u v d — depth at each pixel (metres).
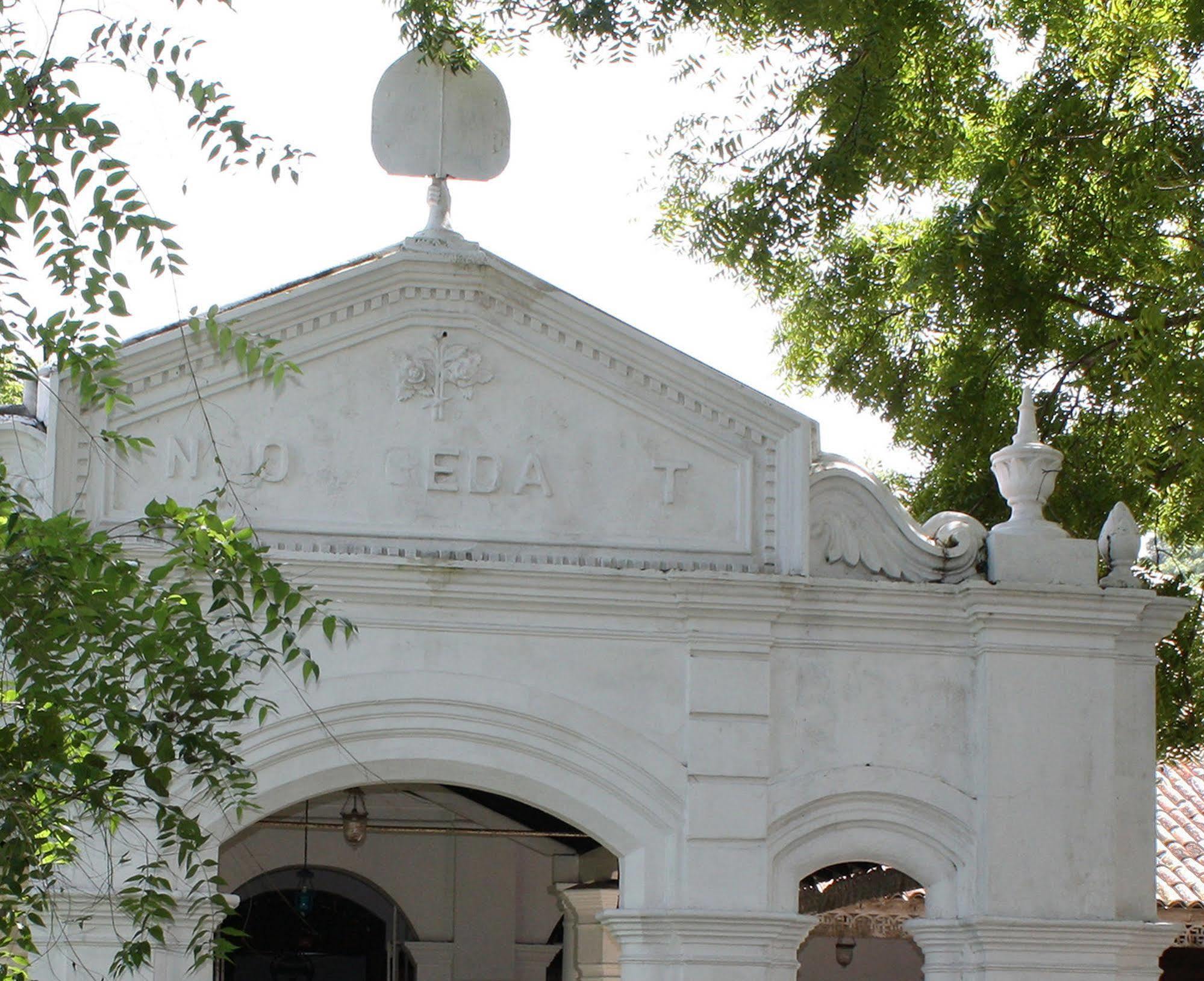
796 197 15.06
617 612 10.89
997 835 11.04
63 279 7.12
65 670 7.12
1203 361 13.57
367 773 10.64
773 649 11.10
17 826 6.54
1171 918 15.41
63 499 10.29
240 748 10.29
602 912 10.77
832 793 10.99
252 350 8.46
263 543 10.56
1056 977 10.95
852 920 14.80
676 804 10.80
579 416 11.12
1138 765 11.52
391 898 17.06
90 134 6.98
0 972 7.52
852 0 13.52
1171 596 14.13
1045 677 11.28
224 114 7.21
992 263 14.92
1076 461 15.54
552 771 10.74
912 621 11.27
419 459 10.87
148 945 7.48
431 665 10.65
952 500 16.05
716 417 11.23
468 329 11.05
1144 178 13.82
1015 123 14.88
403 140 11.46
